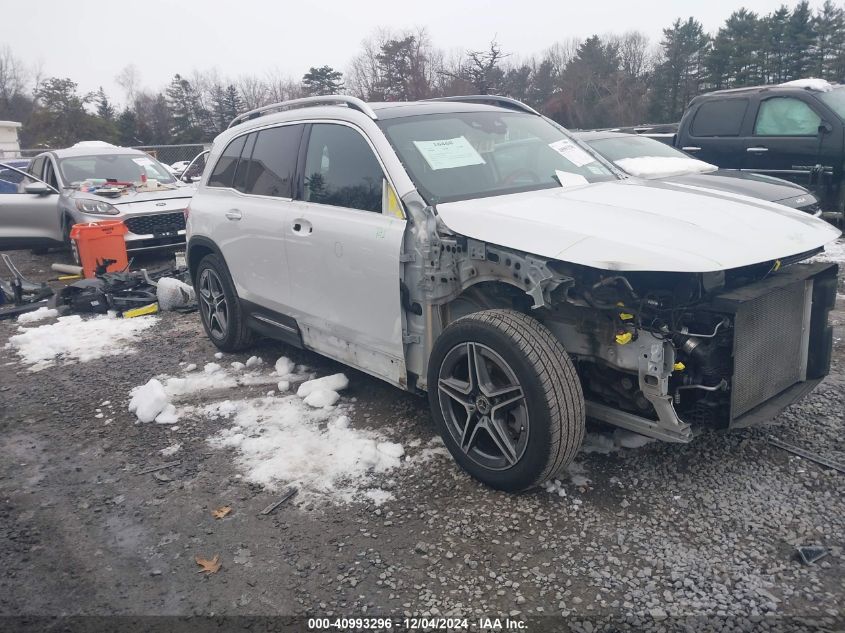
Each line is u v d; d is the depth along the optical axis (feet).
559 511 10.75
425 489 11.60
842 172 29.01
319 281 14.33
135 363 18.89
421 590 9.27
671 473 11.65
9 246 34.81
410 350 12.78
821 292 11.80
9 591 9.69
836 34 153.07
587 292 10.13
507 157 14.05
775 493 10.96
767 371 11.05
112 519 11.34
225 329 18.57
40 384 17.65
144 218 31.91
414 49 140.77
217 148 18.75
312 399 15.10
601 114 148.87
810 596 8.78
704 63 156.87
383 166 12.82
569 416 10.33
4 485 12.58
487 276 11.11
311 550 10.23
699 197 12.28
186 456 13.28
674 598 8.85
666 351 9.82
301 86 174.09
